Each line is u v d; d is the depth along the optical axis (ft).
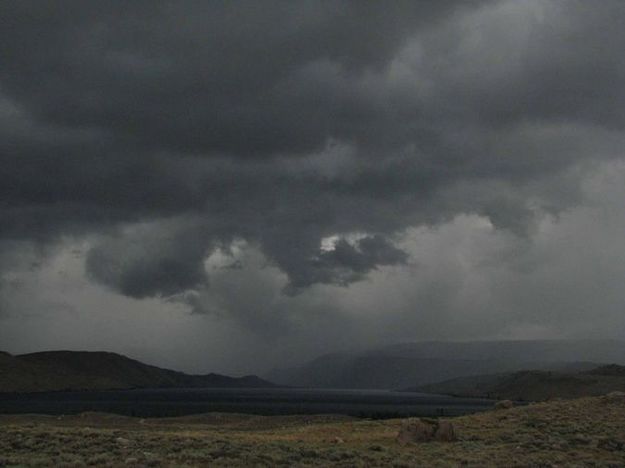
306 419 355.97
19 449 118.93
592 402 215.31
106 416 374.22
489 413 216.33
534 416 193.16
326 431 193.36
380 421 221.46
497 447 149.28
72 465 100.22
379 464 118.93
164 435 144.46
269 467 109.70
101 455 109.29
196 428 268.82
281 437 168.14
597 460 136.05
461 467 119.03
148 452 116.78
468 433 172.76
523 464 124.67
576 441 156.87
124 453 114.11
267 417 381.40
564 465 126.31
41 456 110.01
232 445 129.18
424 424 161.99
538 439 159.33
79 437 130.41
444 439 159.94
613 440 156.87
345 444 153.48
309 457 123.54
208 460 112.16
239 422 341.41
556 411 201.26
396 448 147.33
